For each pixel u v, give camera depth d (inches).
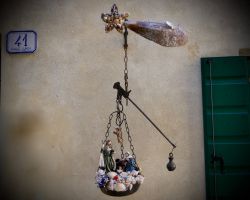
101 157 80.5
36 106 105.4
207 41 103.1
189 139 101.6
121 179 75.1
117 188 73.4
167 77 103.3
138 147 102.3
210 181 97.5
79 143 103.7
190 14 104.2
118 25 83.1
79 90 104.8
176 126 102.2
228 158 97.4
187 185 100.9
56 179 103.7
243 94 98.1
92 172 102.7
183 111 102.3
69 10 106.3
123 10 105.3
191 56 103.2
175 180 101.3
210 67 99.2
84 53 105.4
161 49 104.0
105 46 105.1
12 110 105.7
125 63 103.8
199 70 102.5
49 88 105.4
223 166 96.6
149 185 101.7
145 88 103.5
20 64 106.2
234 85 98.3
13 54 106.3
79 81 105.0
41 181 104.0
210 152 98.2
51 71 105.7
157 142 102.2
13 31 106.0
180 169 101.3
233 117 97.9
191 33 103.7
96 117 103.9
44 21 106.3
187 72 103.0
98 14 105.9
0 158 105.1
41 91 105.6
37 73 105.9
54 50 106.0
